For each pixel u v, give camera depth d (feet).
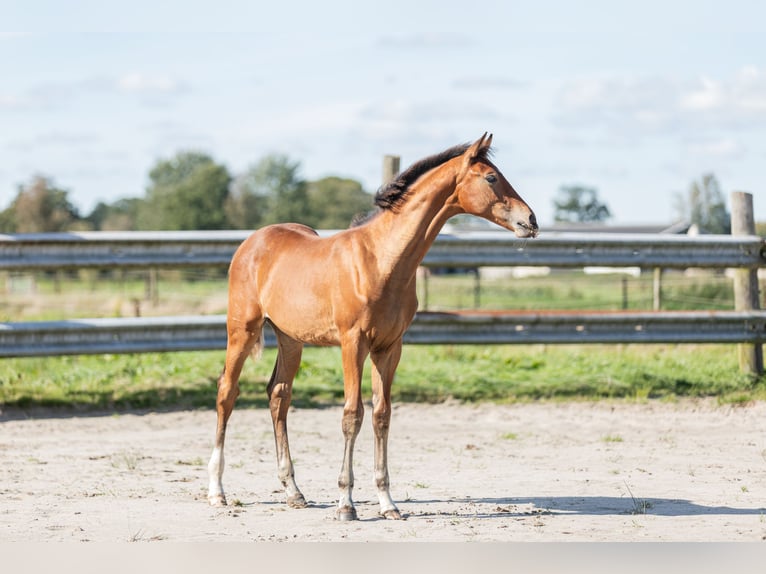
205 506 23.63
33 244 37.11
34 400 38.45
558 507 23.34
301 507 23.59
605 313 40.52
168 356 47.70
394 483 26.61
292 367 24.91
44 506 23.30
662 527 21.09
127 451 31.09
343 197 356.18
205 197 335.67
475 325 39.91
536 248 40.37
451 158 22.67
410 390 41.24
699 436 33.78
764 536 20.20
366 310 22.07
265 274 24.64
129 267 38.58
